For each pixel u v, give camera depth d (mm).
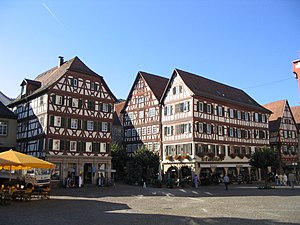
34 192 20922
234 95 51844
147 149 42500
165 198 22531
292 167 56438
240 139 48000
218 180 41219
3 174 27828
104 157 40281
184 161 41000
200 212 15250
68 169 36500
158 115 45906
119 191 28922
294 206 17734
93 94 40438
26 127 39469
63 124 36812
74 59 40219
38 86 41344
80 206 17391
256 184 42844
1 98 49938
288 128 57875
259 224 11914
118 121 58062
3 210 15648
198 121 41406
